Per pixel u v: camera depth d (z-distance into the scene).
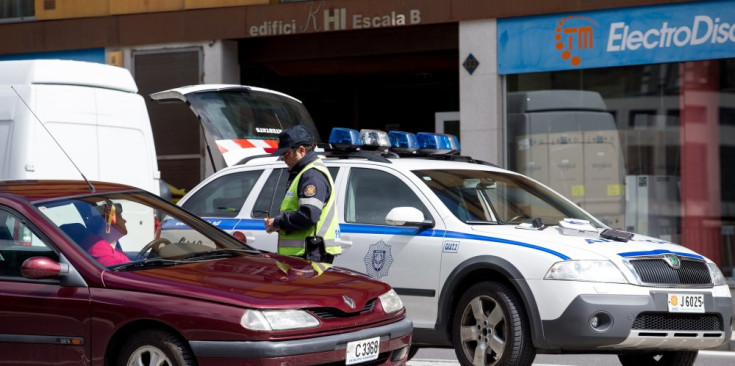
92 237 14.44
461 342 17.42
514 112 32.91
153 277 13.48
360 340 13.62
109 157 23.08
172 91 28.58
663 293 16.41
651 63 31.22
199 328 12.79
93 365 13.36
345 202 18.95
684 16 30.75
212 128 28.17
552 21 32.12
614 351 16.89
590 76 32.09
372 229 18.48
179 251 15.27
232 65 36.31
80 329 13.41
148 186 23.95
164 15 36.28
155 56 36.50
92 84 22.84
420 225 17.95
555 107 32.44
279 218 17.09
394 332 14.31
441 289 17.55
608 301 16.14
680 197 31.36
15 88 21.89
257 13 35.19
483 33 32.91
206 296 12.98
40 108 21.81
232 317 12.72
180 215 16.08
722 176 30.92
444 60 36.09
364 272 18.36
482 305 17.20
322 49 35.75
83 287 13.54
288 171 18.23
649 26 31.09
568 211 19.31
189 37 35.97
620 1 31.28
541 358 21.25
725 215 30.98
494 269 16.94
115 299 13.28
